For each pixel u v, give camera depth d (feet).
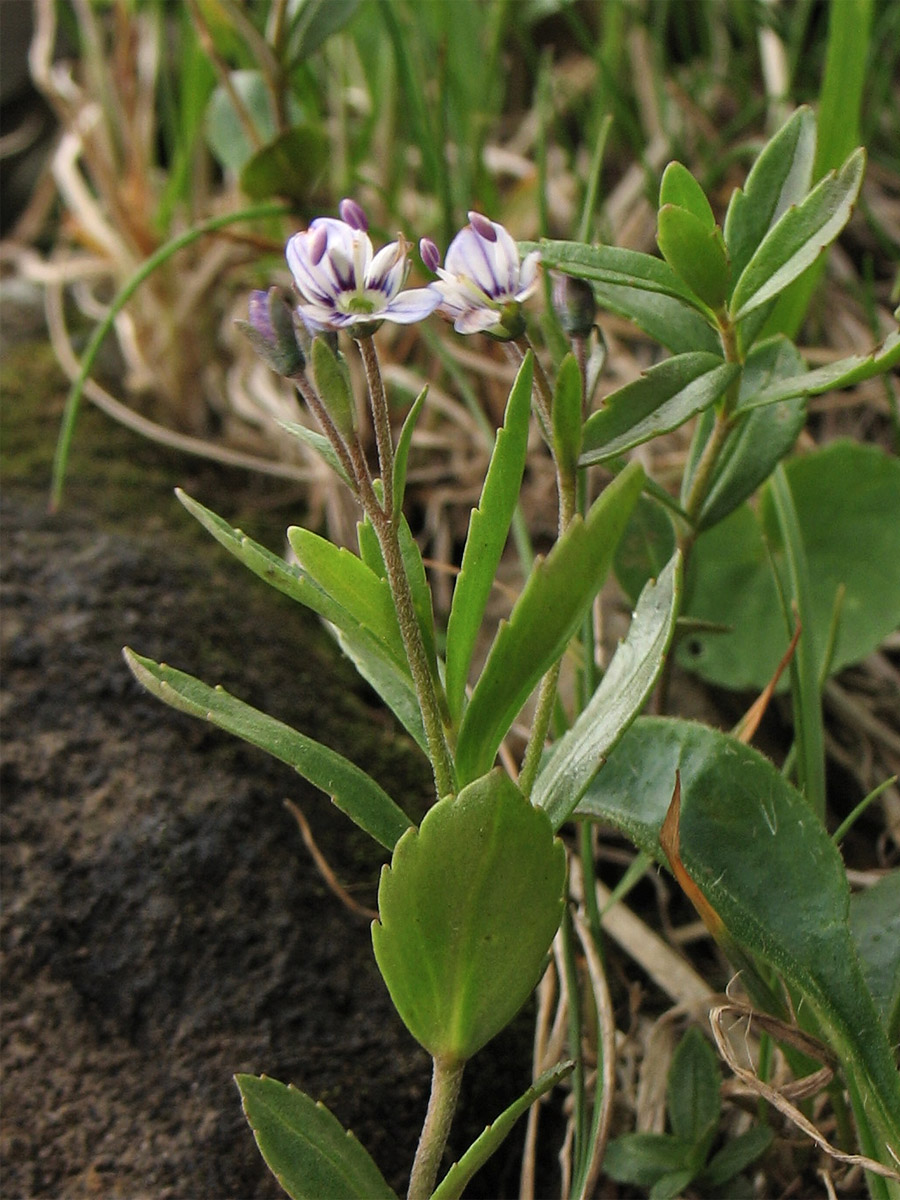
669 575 0.56
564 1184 0.65
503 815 0.50
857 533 0.79
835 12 0.77
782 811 0.56
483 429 0.87
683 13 1.15
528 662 0.51
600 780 0.58
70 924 0.70
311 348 0.51
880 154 1.12
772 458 0.65
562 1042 0.68
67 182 1.18
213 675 0.81
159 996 0.69
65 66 1.26
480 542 0.52
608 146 1.17
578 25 1.01
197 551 0.92
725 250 0.55
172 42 1.31
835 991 0.54
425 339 1.00
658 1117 0.66
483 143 1.09
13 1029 0.67
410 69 1.10
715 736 0.58
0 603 0.81
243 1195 0.64
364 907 0.73
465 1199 0.67
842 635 0.79
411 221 1.13
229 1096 0.66
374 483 0.55
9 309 1.19
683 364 0.56
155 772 0.75
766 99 1.07
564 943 0.64
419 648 0.52
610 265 0.56
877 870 0.77
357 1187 0.55
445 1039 0.54
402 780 0.81
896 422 0.82
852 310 1.03
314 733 0.81
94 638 0.80
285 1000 0.69
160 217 1.08
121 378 1.13
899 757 0.80
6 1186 0.63
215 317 1.16
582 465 0.55
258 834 0.73
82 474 0.98
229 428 1.10
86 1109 0.65
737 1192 0.64
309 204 0.91
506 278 0.51
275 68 0.88
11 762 0.74
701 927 0.74
